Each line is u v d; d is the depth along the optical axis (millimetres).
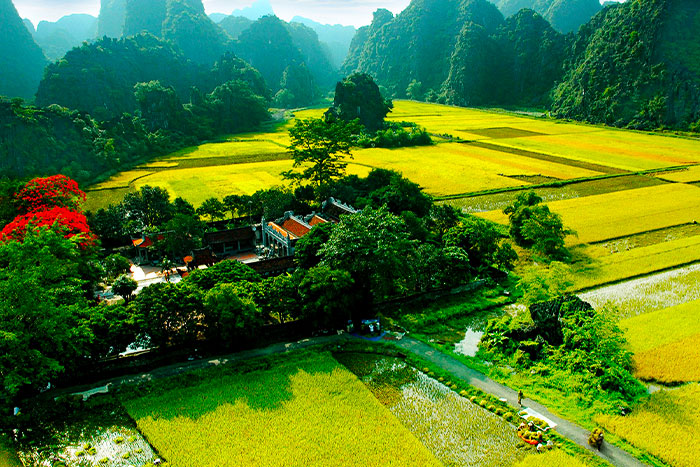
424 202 109500
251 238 102812
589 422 49656
